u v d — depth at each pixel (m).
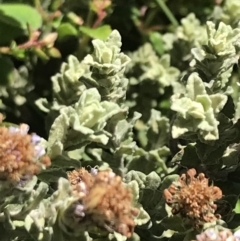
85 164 0.22
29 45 0.26
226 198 0.21
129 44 0.33
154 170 0.23
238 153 0.21
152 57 0.30
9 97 0.27
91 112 0.17
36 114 0.28
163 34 0.35
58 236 0.16
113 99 0.22
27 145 0.15
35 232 0.17
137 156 0.24
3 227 0.18
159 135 0.26
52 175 0.18
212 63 0.21
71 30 0.28
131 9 0.33
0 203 0.17
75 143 0.18
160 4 0.32
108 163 0.23
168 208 0.20
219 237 0.16
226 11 0.28
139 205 0.19
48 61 0.29
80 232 0.16
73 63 0.24
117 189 0.15
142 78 0.29
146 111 0.29
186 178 0.18
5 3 0.28
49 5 0.30
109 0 0.30
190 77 0.19
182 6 0.35
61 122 0.18
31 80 0.28
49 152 0.18
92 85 0.21
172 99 0.19
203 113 0.18
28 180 0.16
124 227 0.15
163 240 0.21
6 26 0.27
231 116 0.21
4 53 0.27
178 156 0.21
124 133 0.22
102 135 0.18
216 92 0.22
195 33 0.30
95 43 0.21
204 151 0.20
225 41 0.21
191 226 0.18
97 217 0.16
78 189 0.16
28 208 0.18
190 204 0.17
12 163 0.15
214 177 0.21
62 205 0.16
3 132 0.15
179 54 0.30
